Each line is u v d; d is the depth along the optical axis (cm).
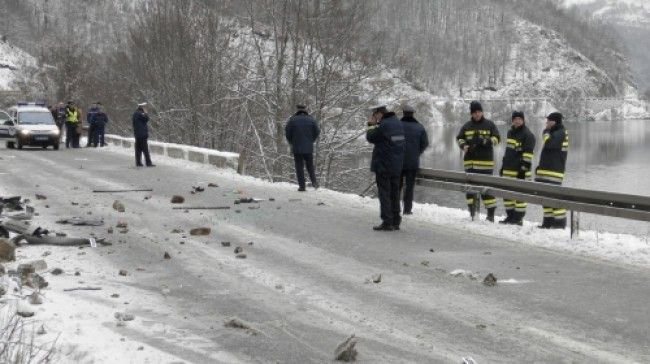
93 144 3653
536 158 5475
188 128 3909
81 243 1162
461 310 813
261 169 3559
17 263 999
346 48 3177
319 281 945
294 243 1194
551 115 1413
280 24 3216
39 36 14462
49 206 1570
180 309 816
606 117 19275
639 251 1097
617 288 901
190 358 657
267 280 950
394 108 3216
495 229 1312
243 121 3712
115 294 865
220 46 3819
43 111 3500
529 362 652
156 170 2370
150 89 4216
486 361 654
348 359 650
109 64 5272
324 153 3203
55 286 897
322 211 1538
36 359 601
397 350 682
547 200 1244
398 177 1314
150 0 4303
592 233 1281
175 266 1027
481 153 1489
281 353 672
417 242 1203
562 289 898
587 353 675
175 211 1523
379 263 1049
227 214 1489
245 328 745
